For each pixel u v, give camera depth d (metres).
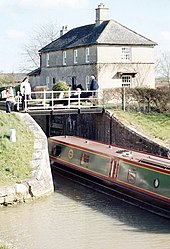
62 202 19.81
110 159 21.95
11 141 21.92
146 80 45.44
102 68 43.69
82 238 15.85
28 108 30.09
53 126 39.97
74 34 50.72
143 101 33.38
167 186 18.45
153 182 19.19
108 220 17.81
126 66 44.53
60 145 26.28
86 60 45.62
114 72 44.09
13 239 15.52
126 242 15.66
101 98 34.69
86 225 17.12
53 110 30.42
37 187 19.33
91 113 32.16
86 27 49.28
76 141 26.36
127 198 20.44
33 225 16.84
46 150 22.16
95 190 22.33
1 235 15.81
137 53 44.97
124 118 30.84
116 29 45.06
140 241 15.76
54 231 16.39
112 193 21.36
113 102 34.84
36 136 24.19
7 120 24.55
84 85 46.09
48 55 54.47
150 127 29.77
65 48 49.25
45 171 20.67
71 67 48.75
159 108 33.28
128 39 44.56
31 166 20.45
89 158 23.53
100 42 43.28
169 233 16.56
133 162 20.44
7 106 28.73
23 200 18.83
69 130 37.41
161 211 18.56
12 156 20.73
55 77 52.75
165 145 26.34
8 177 19.25
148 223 17.58
